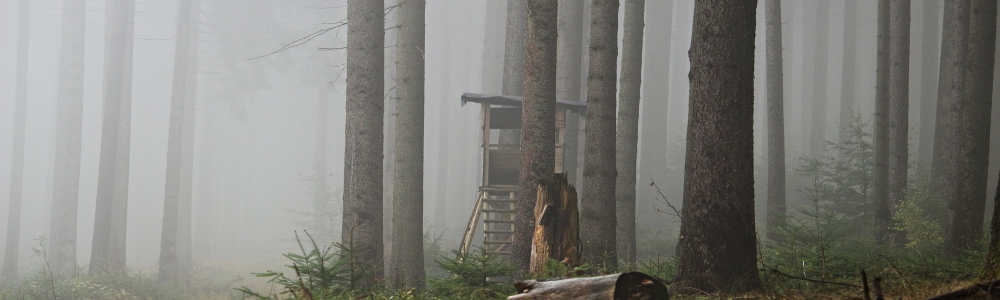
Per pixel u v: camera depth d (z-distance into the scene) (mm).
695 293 8617
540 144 12734
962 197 14836
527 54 12969
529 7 13000
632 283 6277
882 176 19422
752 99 8891
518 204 12844
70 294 21469
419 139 14414
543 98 12789
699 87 8930
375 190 13578
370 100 13648
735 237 8664
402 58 14633
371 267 12773
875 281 4336
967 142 14938
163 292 24297
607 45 13172
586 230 12836
